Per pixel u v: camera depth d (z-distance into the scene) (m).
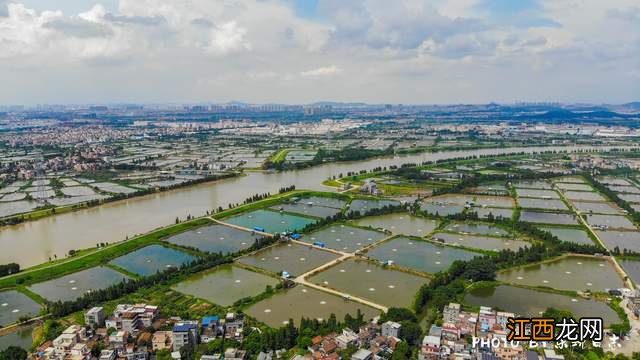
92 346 158.25
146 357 154.88
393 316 173.00
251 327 171.62
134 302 196.50
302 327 166.38
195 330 163.12
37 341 165.25
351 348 152.62
